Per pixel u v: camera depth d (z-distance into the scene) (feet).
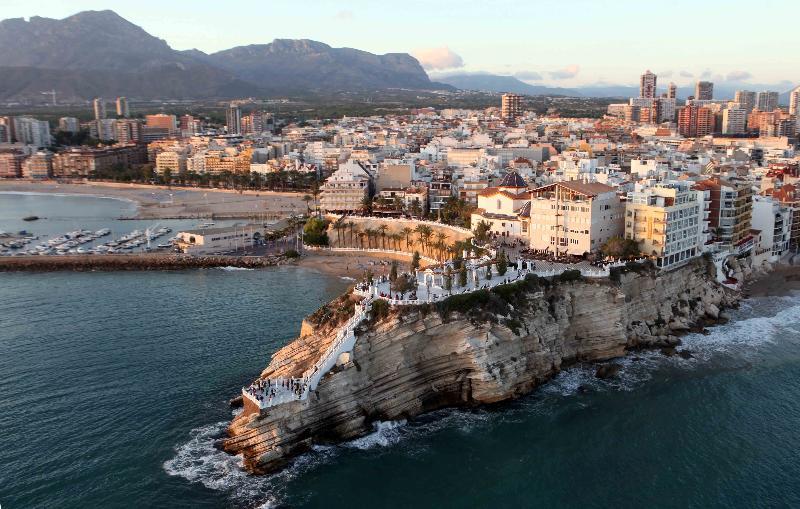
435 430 469.98
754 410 495.41
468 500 398.83
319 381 446.19
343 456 436.76
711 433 465.06
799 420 481.05
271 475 415.44
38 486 400.88
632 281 625.00
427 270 593.42
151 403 495.00
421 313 486.38
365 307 489.26
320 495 398.42
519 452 444.55
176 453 433.48
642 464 432.25
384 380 476.95
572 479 418.31
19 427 462.60
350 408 456.45
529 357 526.57
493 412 493.77
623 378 548.72
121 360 573.33
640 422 479.41
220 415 477.77
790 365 570.46
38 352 593.01
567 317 576.20
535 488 409.49
